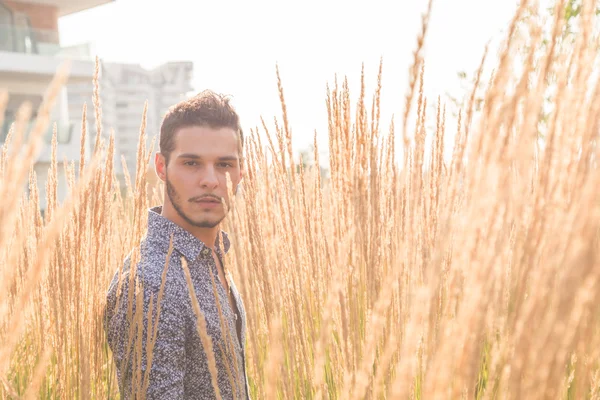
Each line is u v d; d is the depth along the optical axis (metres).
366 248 1.09
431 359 0.79
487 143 0.56
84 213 1.55
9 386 1.04
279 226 1.23
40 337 1.86
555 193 0.58
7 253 1.16
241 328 1.76
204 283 1.56
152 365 1.41
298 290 1.23
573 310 0.46
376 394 0.62
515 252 0.61
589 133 0.56
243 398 1.56
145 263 1.49
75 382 1.58
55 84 0.43
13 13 22.08
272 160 1.30
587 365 0.59
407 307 1.02
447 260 1.04
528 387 0.49
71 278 1.55
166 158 1.58
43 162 16.28
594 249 0.45
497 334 0.88
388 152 1.26
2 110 0.41
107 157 1.59
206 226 1.56
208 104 1.55
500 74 0.57
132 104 46.97
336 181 1.27
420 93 0.97
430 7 0.70
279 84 1.24
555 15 0.59
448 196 0.73
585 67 0.59
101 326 1.63
